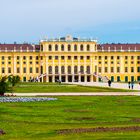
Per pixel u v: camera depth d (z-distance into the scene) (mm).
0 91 102688
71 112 64688
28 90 132375
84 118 57000
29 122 53188
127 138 39562
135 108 71375
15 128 47906
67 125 50281
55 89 140625
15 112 64188
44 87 157625
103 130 44469
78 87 160125
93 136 40938
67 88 149250
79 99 91500
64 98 94062
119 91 130375
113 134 41906
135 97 98750
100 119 55969
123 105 77000
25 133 44344
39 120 55125
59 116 59406
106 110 67812
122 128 45562
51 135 42438
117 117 58062
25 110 67250
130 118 56812
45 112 64500
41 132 44719
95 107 73000
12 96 100000
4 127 48656
